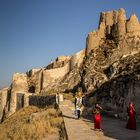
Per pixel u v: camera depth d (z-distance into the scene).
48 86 71.56
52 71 74.62
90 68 56.88
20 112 43.66
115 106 25.41
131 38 59.22
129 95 22.83
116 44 60.78
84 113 25.73
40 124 20.41
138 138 13.82
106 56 58.75
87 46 67.62
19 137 17.77
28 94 64.88
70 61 74.81
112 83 29.00
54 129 18.86
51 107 37.69
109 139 13.50
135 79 22.58
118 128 17.45
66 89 63.00
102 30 68.94
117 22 64.00
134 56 47.78
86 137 13.41
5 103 81.75
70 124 18.33
